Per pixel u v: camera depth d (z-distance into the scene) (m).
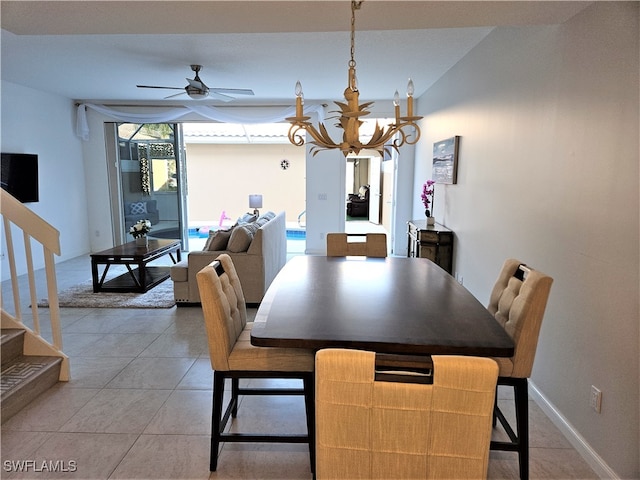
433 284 2.45
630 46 1.77
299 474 2.02
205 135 10.41
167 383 2.85
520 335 1.90
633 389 1.77
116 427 2.36
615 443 1.88
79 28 2.46
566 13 2.17
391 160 7.34
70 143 6.77
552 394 2.43
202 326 3.88
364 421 1.24
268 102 6.85
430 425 1.22
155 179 7.34
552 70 2.43
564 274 2.30
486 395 1.18
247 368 2.02
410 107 2.07
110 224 7.29
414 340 1.63
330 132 6.91
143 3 2.12
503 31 3.16
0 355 2.69
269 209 11.77
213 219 11.74
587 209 2.09
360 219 13.01
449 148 4.55
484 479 1.25
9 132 5.48
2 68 4.76
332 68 4.76
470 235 3.96
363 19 2.34
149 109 6.90
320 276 2.64
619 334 1.85
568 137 2.26
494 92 3.34
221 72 4.96
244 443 2.25
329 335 1.68
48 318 4.05
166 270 5.76
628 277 1.79
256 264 4.33
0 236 5.20
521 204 2.85
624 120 1.81
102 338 3.60
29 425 2.37
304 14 2.27
